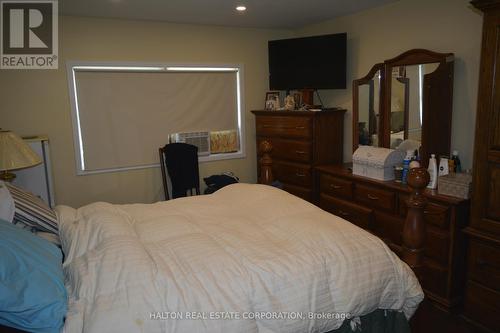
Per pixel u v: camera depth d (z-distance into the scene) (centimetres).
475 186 239
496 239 229
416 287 174
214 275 148
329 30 424
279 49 433
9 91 355
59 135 377
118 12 358
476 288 246
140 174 419
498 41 216
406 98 326
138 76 403
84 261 154
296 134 402
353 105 371
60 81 371
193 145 415
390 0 340
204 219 209
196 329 131
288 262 158
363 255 170
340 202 357
